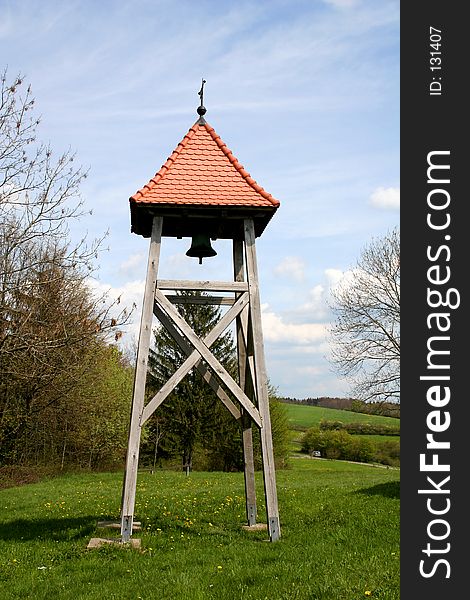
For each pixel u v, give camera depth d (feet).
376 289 91.04
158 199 32.37
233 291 32.94
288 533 31.86
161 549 28.73
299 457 160.86
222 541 30.30
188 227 37.24
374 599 20.02
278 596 20.59
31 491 64.85
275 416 123.75
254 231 35.06
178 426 109.60
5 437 93.56
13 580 24.58
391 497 43.11
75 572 25.38
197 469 120.67
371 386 90.43
